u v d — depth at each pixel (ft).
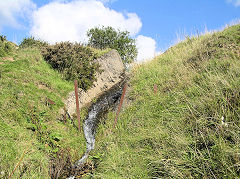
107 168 13.29
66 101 20.07
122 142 15.66
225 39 22.93
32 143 12.53
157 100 18.86
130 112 19.84
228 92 13.65
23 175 10.19
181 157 11.21
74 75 23.95
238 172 9.10
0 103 13.60
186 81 18.80
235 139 10.21
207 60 20.54
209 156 10.26
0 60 19.16
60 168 11.93
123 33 51.90
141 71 29.71
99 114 22.80
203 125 12.38
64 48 25.48
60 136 14.47
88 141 17.69
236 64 16.08
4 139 11.35
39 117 14.82
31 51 24.23
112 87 30.48
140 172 11.94
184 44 32.58
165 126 14.96
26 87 17.02
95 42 51.24
